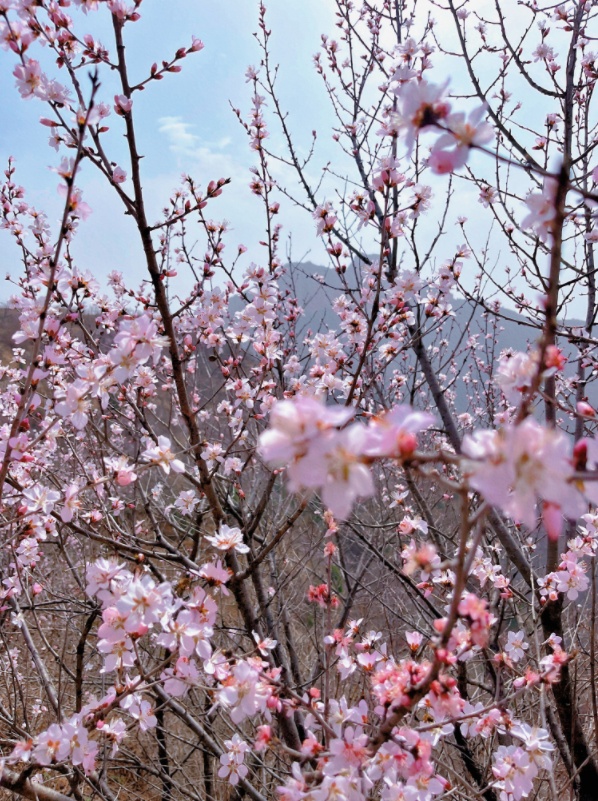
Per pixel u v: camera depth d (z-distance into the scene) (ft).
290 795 4.91
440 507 20.13
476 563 9.91
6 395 14.62
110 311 11.57
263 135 14.29
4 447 7.43
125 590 6.15
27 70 7.54
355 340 11.53
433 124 3.80
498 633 10.51
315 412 2.78
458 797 9.24
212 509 10.23
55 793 7.01
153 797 16.66
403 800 5.16
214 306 12.41
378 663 6.96
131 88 8.11
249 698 5.74
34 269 11.12
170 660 6.33
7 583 10.18
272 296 11.53
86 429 12.97
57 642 17.67
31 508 7.46
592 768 11.29
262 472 19.47
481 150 3.72
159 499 16.42
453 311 12.48
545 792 12.69
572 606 16.01
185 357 11.82
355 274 14.62
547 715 11.56
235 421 12.64
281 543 17.10
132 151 8.20
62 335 9.54
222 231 12.09
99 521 9.45
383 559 14.05
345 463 2.74
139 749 17.42
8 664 13.39
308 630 17.37
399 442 2.81
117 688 6.48
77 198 7.25
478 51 12.23
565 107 11.20
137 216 8.49
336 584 18.24
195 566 10.76
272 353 11.69
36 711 13.56
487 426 19.76
